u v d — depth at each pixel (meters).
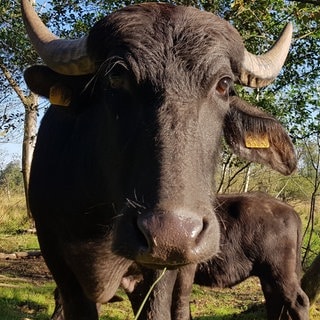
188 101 0.84
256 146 1.16
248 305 2.21
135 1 2.72
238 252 2.03
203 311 2.16
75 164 1.13
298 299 1.96
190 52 0.87
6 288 2.38
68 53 1.03
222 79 0.91
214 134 0.90
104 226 1.13
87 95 1.08
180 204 0.74
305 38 2.78
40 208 1.23
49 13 3.48
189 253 0.73
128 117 0.89
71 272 1.25
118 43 0.90
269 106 2.83
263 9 2.52
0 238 4.00
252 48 2.64
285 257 2.02
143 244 0.77
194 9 0.96
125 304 2.18
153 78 0.85
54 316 1.81
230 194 2.19
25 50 3.88
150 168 0.79
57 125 1.24
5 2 3.89
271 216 2.05
